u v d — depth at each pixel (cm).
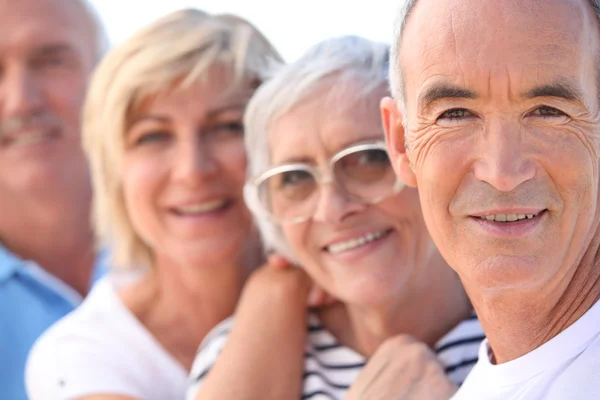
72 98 453
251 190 267
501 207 149
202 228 319
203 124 312
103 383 311
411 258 249
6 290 414
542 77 143
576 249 151
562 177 147
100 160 345
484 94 147
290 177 254
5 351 400
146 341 329
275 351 264
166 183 318
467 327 251
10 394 397
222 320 341
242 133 318
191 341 338
